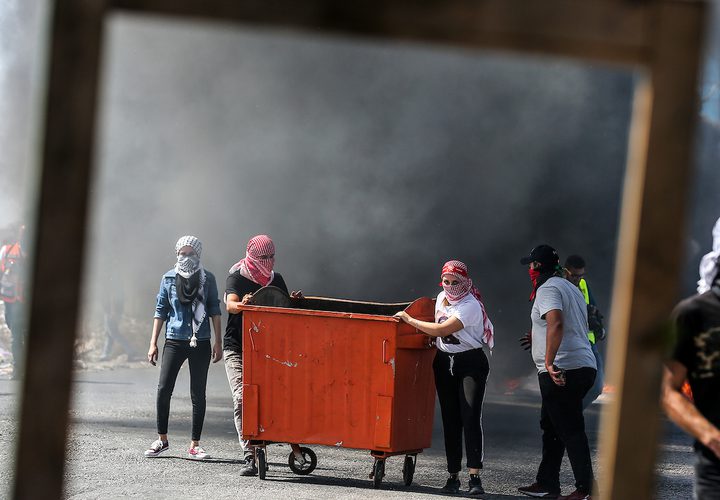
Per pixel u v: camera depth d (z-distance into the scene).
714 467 8.54
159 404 21.92
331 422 18.86
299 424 19.02
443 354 18.98
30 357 5.36
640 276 5.77
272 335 19.09
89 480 18.73
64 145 5.38
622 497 5.80
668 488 20.44
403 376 18.84
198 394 21.70
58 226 5.38
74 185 5.39
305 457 21.39
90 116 5.41
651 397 5.77
